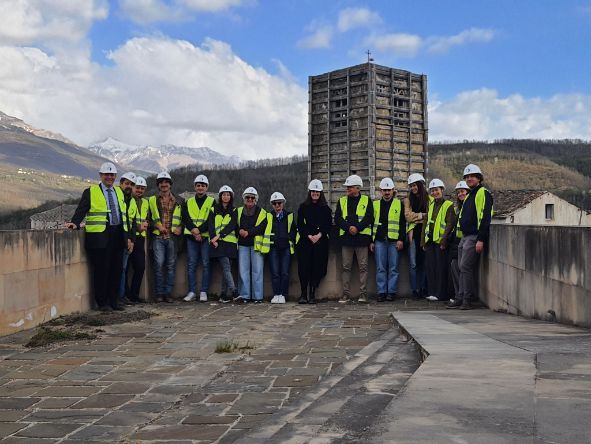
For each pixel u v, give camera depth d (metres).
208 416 4.62
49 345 7.61
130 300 12.05
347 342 7.55
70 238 10.26
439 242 11.34
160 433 4.25
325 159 58.72
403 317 9.07
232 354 6.94
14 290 8.56
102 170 10.75
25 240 8.85
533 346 5.60
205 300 12.32
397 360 5.91
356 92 56.41
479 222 10.12
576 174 106.25
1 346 7.60
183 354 6.99
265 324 9.27
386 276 12.19
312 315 10.22
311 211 12.02
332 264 12.59
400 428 3.29
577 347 5.47
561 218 45.50
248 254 12.21
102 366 6.42
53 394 5.33
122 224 10.98
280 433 3.64
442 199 11.49
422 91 58.81
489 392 3.95
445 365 4.81
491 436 3.12
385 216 12.00
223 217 12.23
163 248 12.20
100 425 4.46
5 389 5.52
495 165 112.06
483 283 11.08
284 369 6.10
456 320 8.43
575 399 3.74
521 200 45.84
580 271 6.89
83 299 10.73
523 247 8.72
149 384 5.63
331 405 4.33
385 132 56.34
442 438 3.12
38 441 4.13
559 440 3.04
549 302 7.80
